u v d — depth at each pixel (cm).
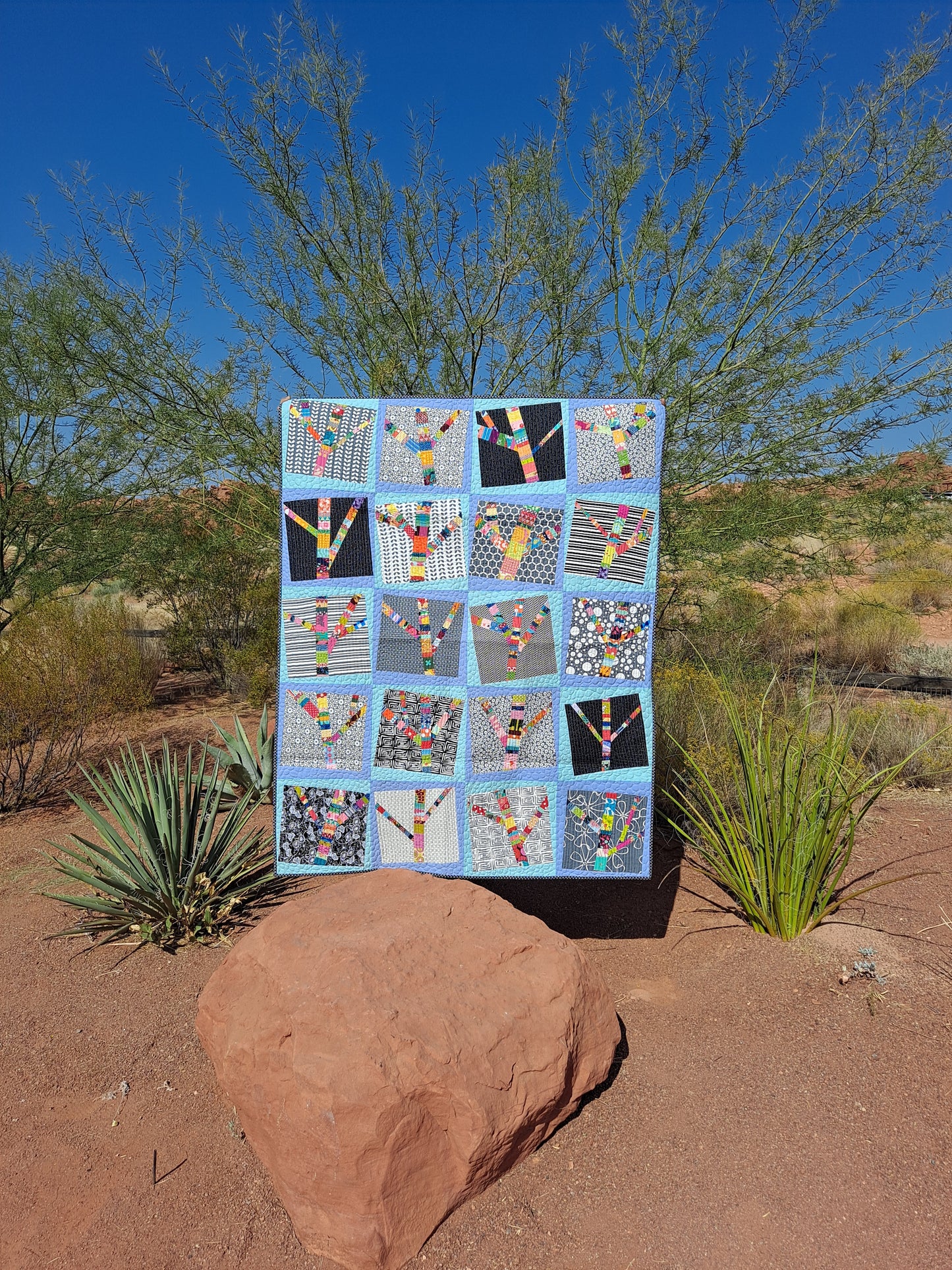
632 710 353
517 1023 260
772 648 962
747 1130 263
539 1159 260
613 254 656
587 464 346
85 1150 272
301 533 351
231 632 1018
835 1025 308
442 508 348
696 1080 288
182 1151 270
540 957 286
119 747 735
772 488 667
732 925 394
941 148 583
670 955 374
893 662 1015
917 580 1408
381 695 353
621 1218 236
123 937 411
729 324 639
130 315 661
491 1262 227
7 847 532
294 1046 245
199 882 416
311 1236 231
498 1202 246
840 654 1038
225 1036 273
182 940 406
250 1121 257
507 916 308
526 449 347
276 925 298
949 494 664
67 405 668
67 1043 326
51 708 627
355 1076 231
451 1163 242
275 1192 252
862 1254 218
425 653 351
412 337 662
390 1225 227
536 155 648
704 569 682
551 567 349
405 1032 242
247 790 564
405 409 348
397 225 657
